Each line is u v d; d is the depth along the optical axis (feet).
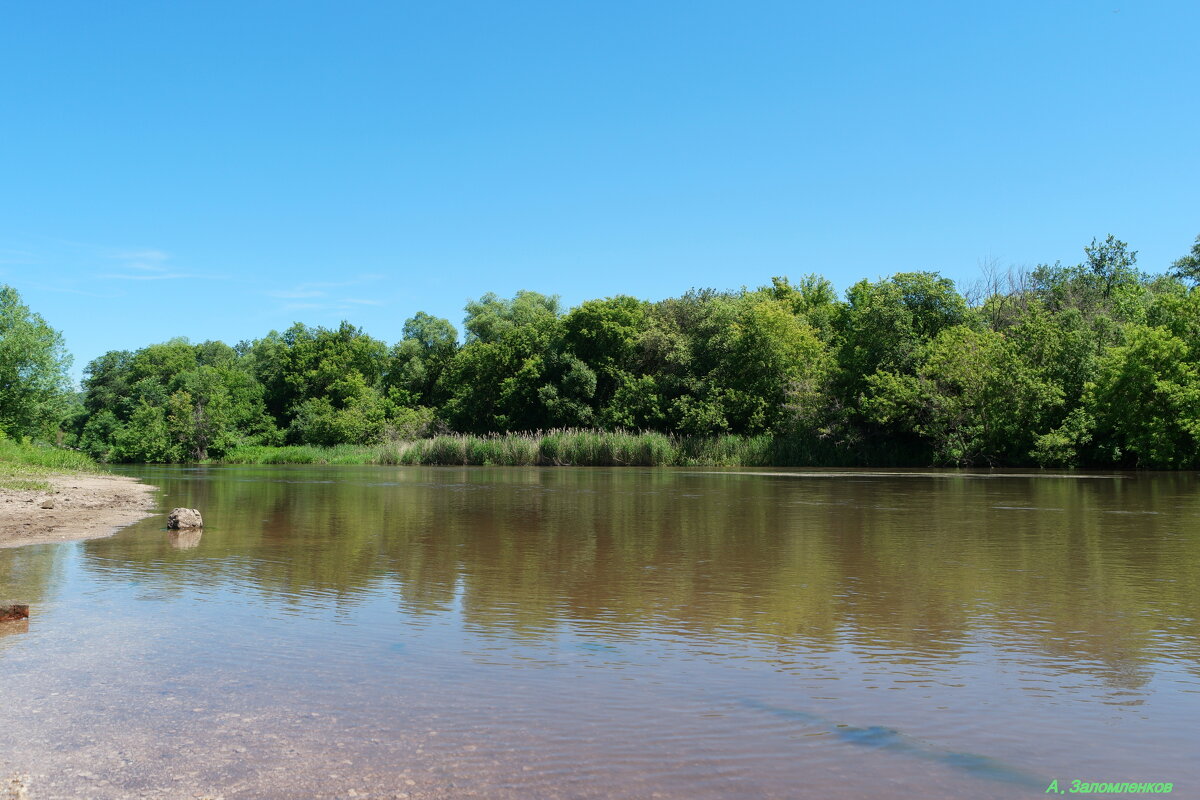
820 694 16.67
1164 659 19.11
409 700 16.25
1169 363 116.57
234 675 17.93
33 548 37.73
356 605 25.21
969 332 136.56
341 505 62.95
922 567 32.12
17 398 136.67
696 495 72.59
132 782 12.37
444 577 30.12
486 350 223.71
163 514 55.11
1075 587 27.86
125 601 25.70
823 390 150.41
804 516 52.70
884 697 16.48
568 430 176.14
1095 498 66.59
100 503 61.98
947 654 19.61
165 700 16.24
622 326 201.98
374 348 294.87
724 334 175.22
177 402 209.26
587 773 12.68
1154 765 13.14
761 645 20.53
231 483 97.25
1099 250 185.57
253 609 24.63
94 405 300.20
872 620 23.15
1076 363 129.59
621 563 33.37
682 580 29.43
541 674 18.03
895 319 143.23
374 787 12.16
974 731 14.62
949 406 131.85
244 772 12.71
